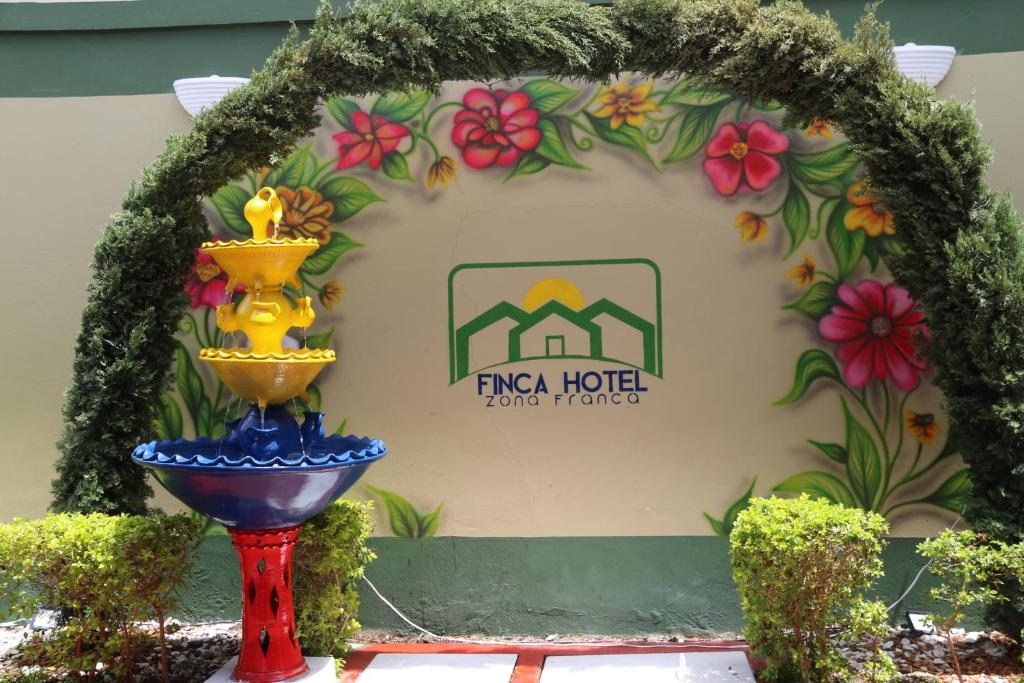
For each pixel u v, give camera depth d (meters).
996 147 5.49
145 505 5.28
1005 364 4.71
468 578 5.77
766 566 4.50
